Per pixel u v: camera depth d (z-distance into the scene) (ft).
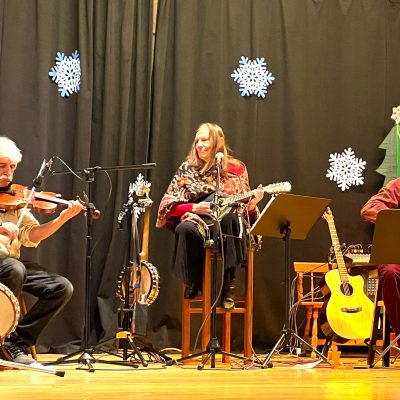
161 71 17.93
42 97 17.38
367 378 12.34
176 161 17.84
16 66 17.37
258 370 13.52
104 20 17.93
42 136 17.33
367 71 19.04
